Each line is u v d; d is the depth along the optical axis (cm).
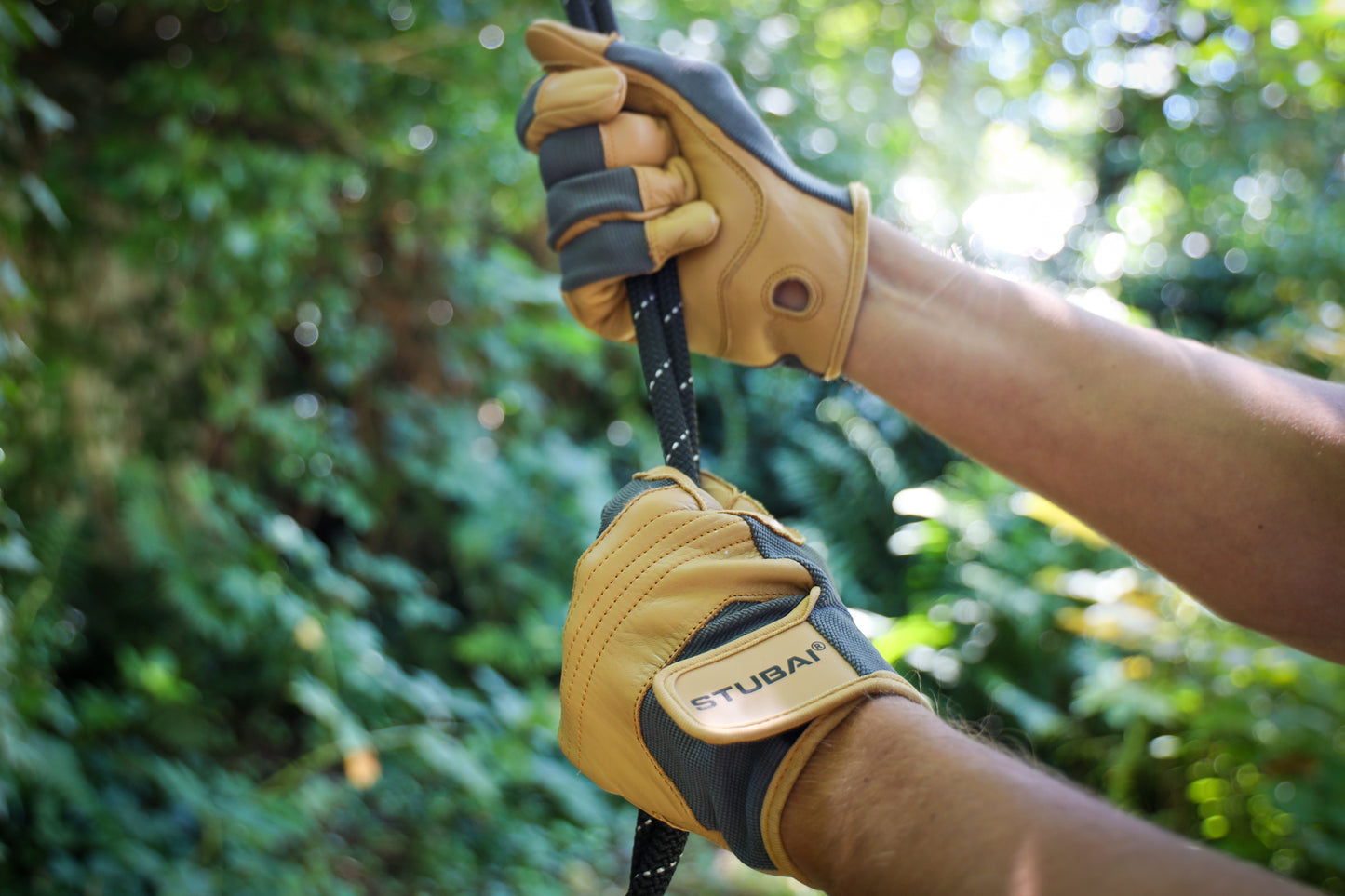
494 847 294
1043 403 70
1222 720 277
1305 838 246
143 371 308
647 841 64
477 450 429
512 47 318
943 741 45
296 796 270
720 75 79
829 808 45
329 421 374
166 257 289
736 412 519
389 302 404
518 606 404
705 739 46
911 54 501
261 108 291
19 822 220
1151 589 318
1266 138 464
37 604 251
